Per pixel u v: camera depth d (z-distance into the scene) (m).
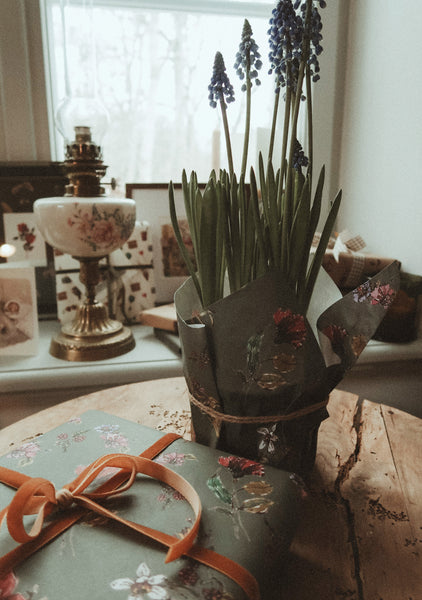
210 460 0.33
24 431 0.47
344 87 0.94
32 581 0.23
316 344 0.32
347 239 0.81
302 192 0.32
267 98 0.98
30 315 0.73
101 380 0.69
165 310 0.82
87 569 0.23
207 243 0.33
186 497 0.29
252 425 0.34
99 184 0.70
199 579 0.23
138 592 0.22
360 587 0.29
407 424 0.49
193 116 0.97
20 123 0.84
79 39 0.87
